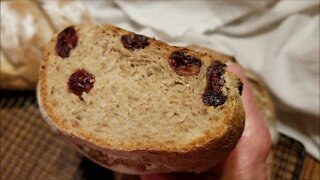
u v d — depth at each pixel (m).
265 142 0.23
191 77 0.19
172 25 0.29
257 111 0.24
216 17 0.29
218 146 0.19
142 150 0.19
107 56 0.20
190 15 0.29
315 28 0.27
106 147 0.20
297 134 0.29
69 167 0.28
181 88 0.19
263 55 0.28
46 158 0.28
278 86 0.28
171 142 0.19
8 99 0.30
